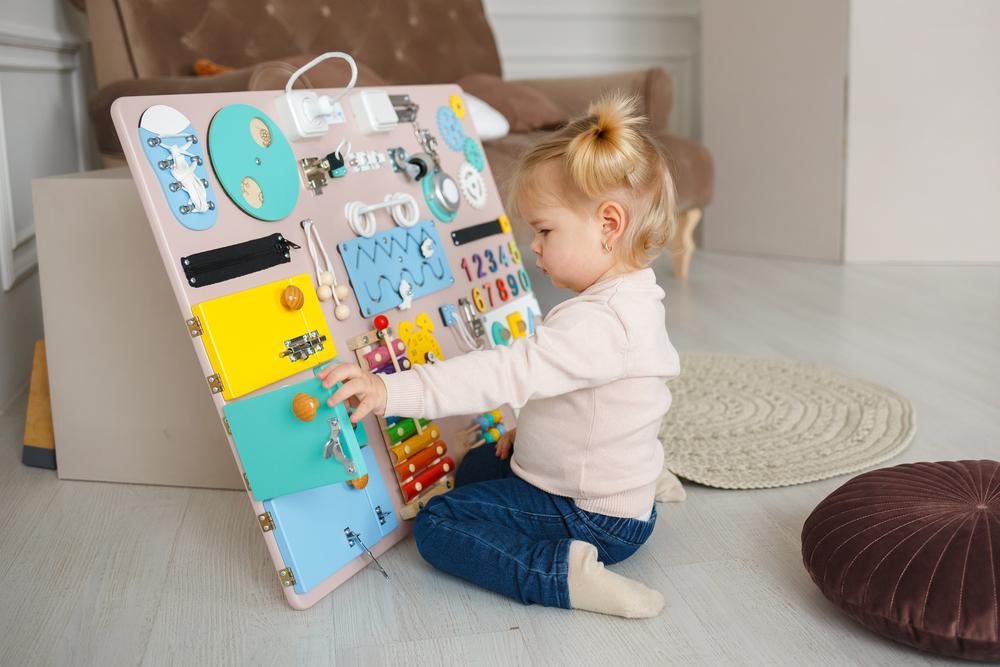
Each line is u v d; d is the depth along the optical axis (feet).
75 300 4.48
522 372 3.24
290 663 3.14
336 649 3.21
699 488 4.44
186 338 4.38
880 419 5.16
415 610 3.43
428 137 4.73
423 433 4.04
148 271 4.33
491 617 3.38
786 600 3.43
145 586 3.67
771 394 5.68
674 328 7.43
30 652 3.23
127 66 6.59
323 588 3.51
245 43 7.34
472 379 3.23
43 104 6.59
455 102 5.12
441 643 3.22
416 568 3.74
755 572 3.64
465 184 4.91
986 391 5.67
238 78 5.28
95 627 3.38
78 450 4.69
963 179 9.37
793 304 8.13
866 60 9.29
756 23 10.03
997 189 9.32
